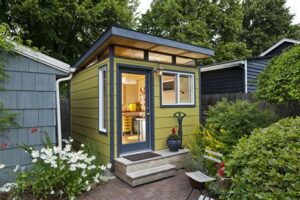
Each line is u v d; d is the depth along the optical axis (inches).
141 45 185.2
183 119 221.3
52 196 130.7
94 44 194.2
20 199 125.0
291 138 79.2
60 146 152.3
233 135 160.4
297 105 214.1
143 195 137.4
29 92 144.3
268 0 780.0
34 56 144.9
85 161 140.5
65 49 453.4
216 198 124.5
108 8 429.1
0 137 135.1
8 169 136.5
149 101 200.8
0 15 350.3
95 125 209.2
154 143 199.0
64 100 316.5
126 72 187.6
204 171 146.3
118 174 167.9
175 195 136.7
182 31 556.4
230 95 288.0
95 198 133.4
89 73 227.8
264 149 80.0
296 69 180.1
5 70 135.6
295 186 65.7
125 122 223.6
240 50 605.9
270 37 757.3
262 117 174.1
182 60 228.2
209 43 550.6
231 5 617.3
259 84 219.6
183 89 225.8
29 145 143.6
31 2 341.7
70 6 410.0
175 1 584.4
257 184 74.4
